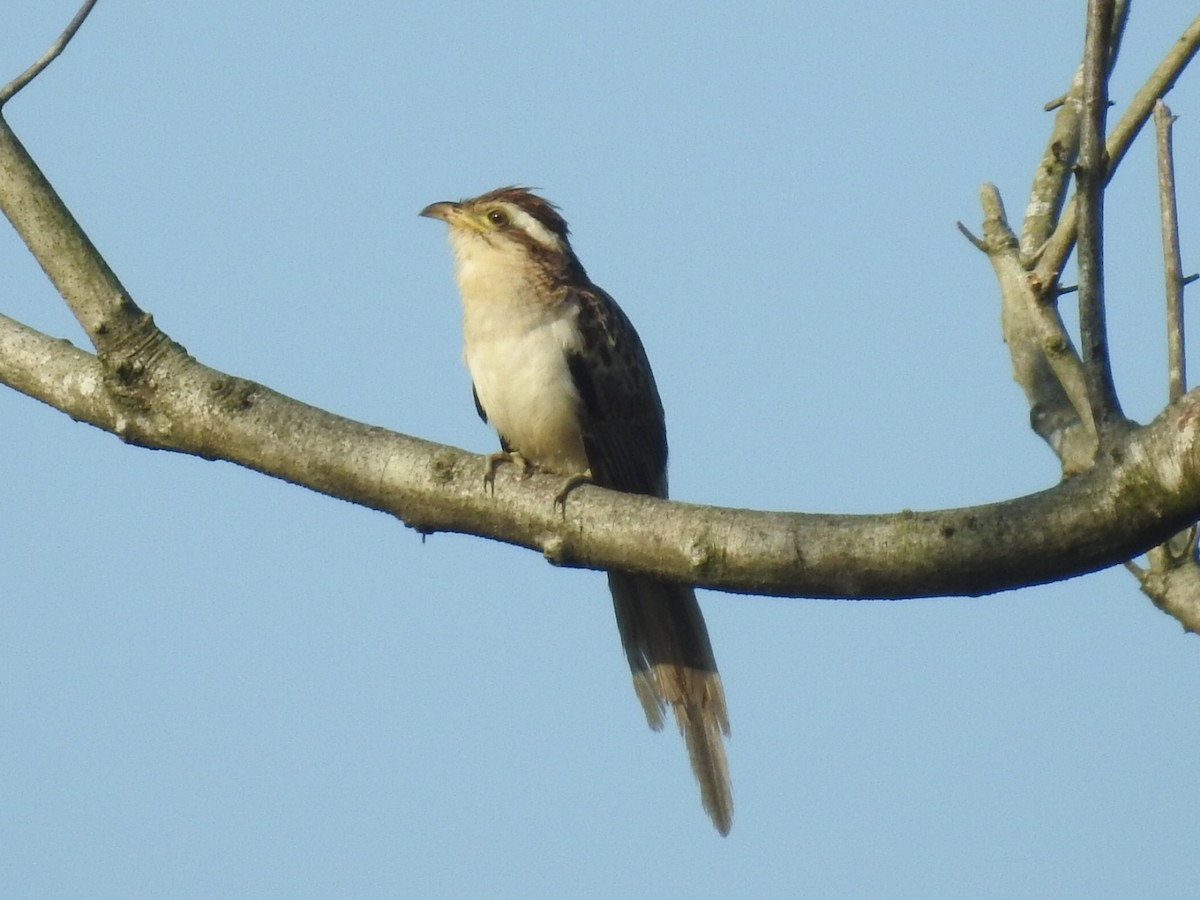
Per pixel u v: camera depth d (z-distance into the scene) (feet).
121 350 27.50
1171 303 28.14
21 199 28.12
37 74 29.43
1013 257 36.68
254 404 27.25
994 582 22.72
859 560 23.03
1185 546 31.81
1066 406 34.24
